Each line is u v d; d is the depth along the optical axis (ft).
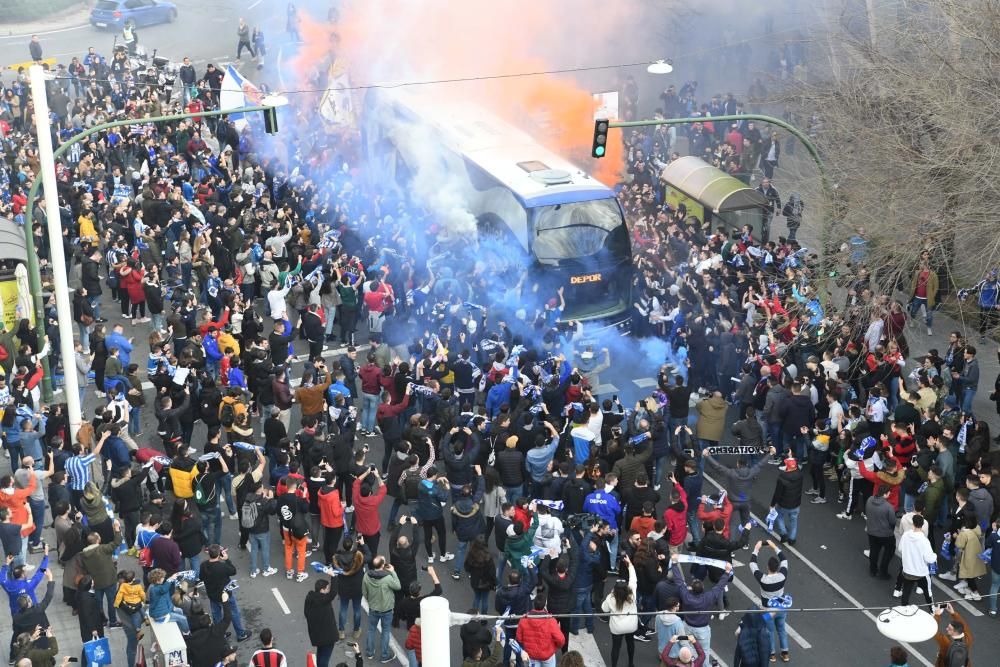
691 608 105.81
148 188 201.98
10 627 120.88
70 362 140.67
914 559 118.93
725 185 203.31
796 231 214.07
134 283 184.24
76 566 116.16
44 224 200.85
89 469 131.34
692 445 137.80
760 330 167.63
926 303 181.06
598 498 121.19
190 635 104.17
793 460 129.80
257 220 194.90
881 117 175.11
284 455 126.93
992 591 121.19
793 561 131.34
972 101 164.35
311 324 171.32
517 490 131.03
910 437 132.46
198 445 156.46
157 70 295.89
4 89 270.67
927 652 117.19
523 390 146.41
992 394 156.97
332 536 125.59
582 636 118.42
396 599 116.26
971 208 156.35
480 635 99.76
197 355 155.33
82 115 251.80
